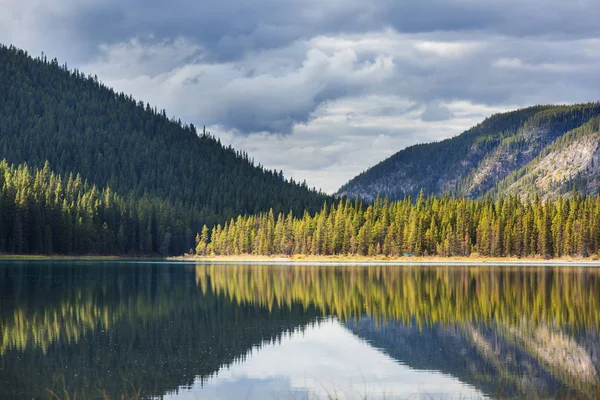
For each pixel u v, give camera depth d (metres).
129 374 42.94
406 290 98.31
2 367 44.47
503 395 38.56
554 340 55.31
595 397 37.97
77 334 57.16
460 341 54.84
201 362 46.59
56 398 37.28
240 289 99.25
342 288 101.50
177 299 84.38
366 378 42.56
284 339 55.94
